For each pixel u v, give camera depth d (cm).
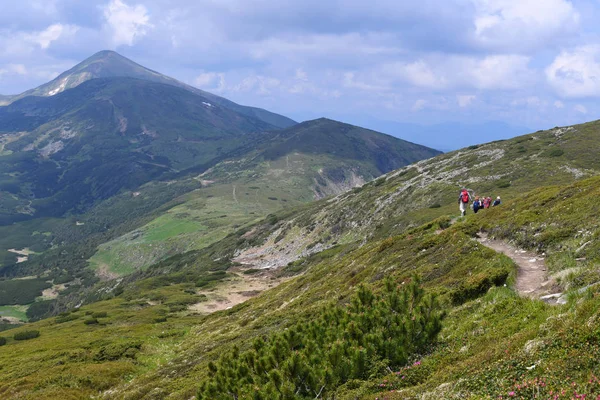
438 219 4559
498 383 1082
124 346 5247
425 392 1272
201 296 9519
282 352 1750
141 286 12194
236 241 17000
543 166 9362
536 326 1340
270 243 15062
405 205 11100
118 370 4294
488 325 1605
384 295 1895
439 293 2300
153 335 6000
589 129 11438
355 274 4488
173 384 3241
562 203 3116
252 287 10056
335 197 17175
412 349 1647
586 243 2161
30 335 7800
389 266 3841
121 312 9006
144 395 3284
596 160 9044
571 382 939
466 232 3528
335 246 11781
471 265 2648
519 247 2814
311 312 3812
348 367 1575
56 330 8094
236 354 1978
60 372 4347
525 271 2264
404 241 4412
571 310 1285
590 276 1644
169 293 10206
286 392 1443
